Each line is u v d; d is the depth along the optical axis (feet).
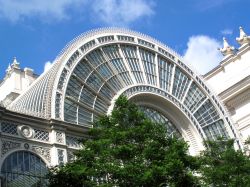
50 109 111.55
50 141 108.47
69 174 86.63
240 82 172.14
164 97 142.41
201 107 155.53
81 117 120.88
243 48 181.78
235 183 104.12
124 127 93.56
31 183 101.35
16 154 101.65
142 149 89.66
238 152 114.93
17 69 168.25
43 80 122.11
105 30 138.82
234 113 177.37
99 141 89.30
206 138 148.25
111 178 86.69
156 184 83.20
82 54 127.75
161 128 94.07
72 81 122.52
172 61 153.89
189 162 90.22
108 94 130.93
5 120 102.78
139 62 144.15
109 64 135.33
